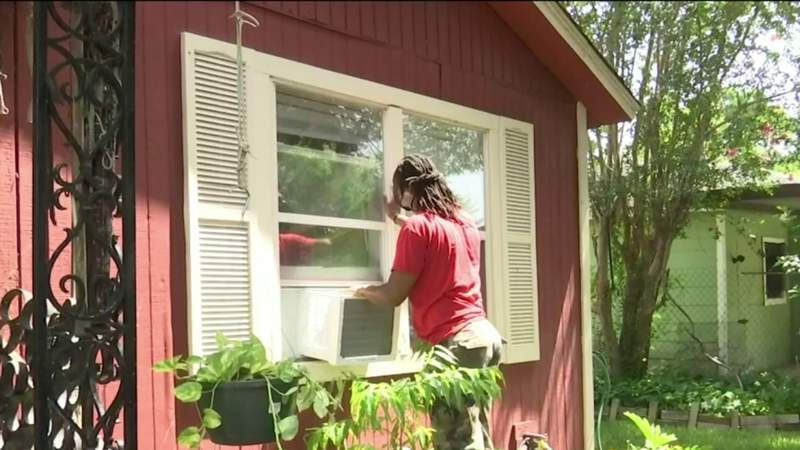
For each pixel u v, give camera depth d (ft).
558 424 15.02
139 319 8.54
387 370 10.97
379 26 11.79
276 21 10.25
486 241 13.67
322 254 10.75
